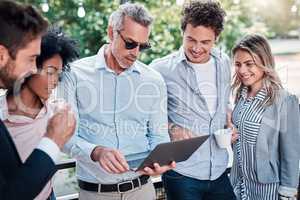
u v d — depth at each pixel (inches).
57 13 135.6
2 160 41.6
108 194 73.0
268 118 79.4
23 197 40.7
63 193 96.7
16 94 53.9
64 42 58.3
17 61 43.8
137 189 74.1
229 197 86.5
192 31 76.6
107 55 70.2
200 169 82.6
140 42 66.6
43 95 55.4
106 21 140.0
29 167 41.6
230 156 95.2
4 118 53.4
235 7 161.3
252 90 82.1
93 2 139.9
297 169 81.5
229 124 85.2
